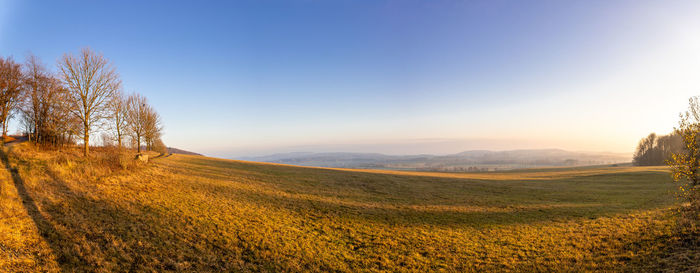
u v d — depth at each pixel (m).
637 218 15.16
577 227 14.84
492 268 10.48
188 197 18.89
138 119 48.81
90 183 18.23
